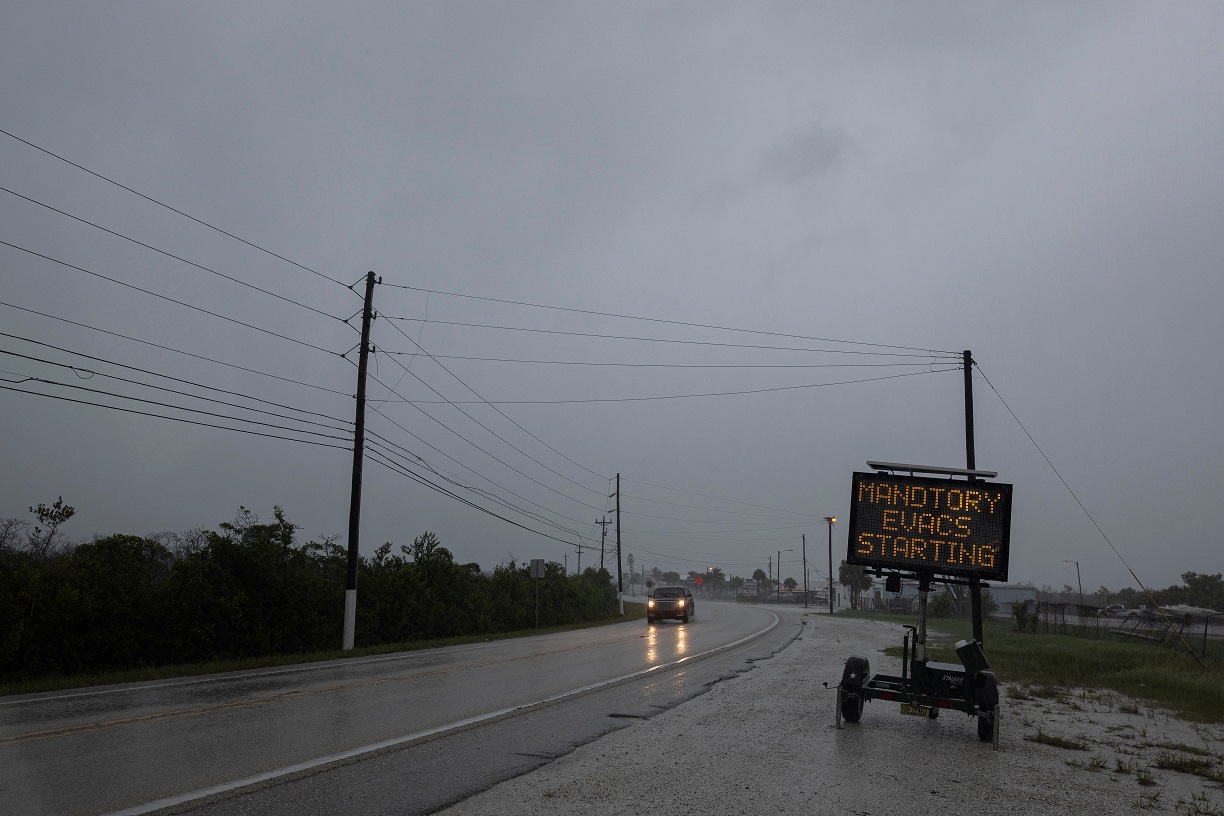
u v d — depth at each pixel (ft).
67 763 25.21
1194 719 40.52
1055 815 22.03
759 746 29.99
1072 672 60.13
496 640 92.84
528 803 21.57
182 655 60.85
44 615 51.55
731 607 265.34
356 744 28.76
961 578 36.35
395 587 88.94
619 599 199.93
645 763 26.61
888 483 36.42
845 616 194.70
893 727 35.35
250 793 22.12
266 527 72.02
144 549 62.23
